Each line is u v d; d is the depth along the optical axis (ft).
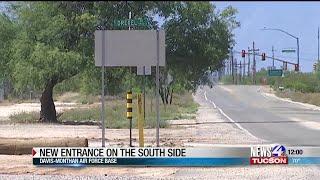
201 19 237.86
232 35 256.32
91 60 227.20
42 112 259.39
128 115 129.49
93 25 206.39
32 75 231.09
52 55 223.92
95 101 503.20
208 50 247.91
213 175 98.94
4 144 121.80
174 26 237.45
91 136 182.70
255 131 216.54
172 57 245.86
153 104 390.21
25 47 233.35
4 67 249.14
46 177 94.73
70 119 279.08
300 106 474.08
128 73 235.61
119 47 107.76
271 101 580.71
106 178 94.73
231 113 364.58
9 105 481.05
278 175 98.58
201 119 298.76
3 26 243.60
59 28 218.79
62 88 265.54
